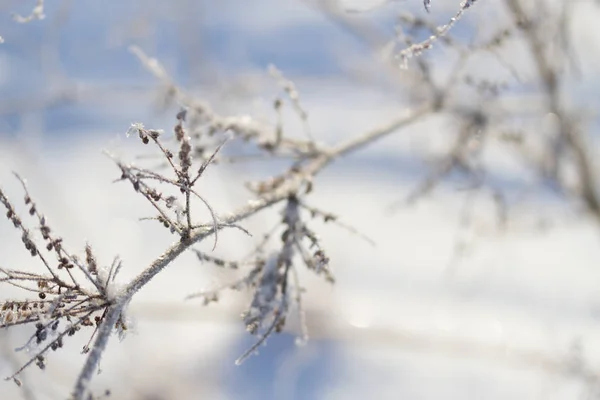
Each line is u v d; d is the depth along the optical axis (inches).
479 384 301.4
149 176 78.0
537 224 221.3
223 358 297.7
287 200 101.0
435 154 203.3
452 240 365.1
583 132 214.2
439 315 316.8
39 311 75.2
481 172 180.9
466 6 87.4
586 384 205.2
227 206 314.2
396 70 209.3
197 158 121.2
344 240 366.9
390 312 317.1
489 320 312.5
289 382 287.7
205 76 239.9
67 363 218.8
